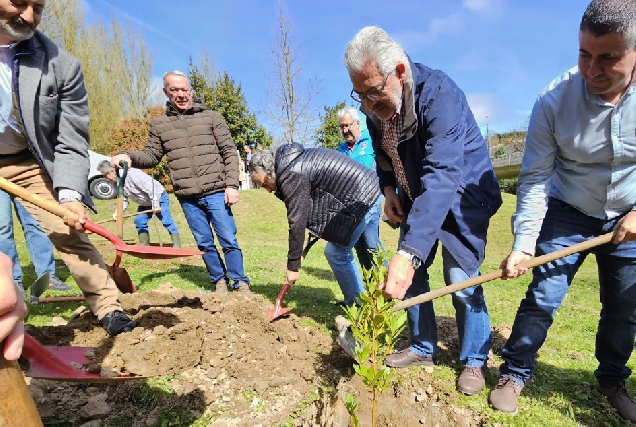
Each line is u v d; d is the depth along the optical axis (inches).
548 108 92.8
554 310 99.0
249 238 444.8
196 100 174.7
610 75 77.2
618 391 103.3
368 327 73.0
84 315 133.6
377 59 85.0
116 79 1179.9
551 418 97.6
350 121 213.5
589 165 92.9
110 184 422.0
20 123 104.0
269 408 98.3
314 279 234.5
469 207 99.5
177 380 104.7
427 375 115.0
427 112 93.8
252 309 142.6
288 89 701.9
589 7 75.5
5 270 32.8
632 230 82.6
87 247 118.6
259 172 132.3
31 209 113.1
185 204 175.8
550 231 99.9
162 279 213.8
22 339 33.9
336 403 90.5
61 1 952.3
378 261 71.4
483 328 107.6
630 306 97.1
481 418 96.8
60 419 89.8
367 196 134.6
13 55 101.4
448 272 106.2
